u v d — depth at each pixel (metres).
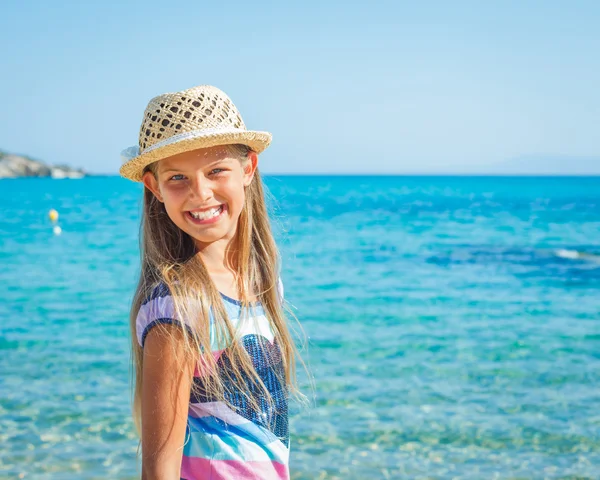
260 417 1.82
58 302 12.98
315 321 11.17
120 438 5.94
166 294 1.70
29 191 81.88
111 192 78.06
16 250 22.50
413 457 5.60
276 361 1.94
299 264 19.06
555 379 7.82
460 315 11.78
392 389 7.38
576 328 10.73
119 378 7.74
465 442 5.94
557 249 22.72
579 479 5.24
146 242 1.91
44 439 5.89
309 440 5.94
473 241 25.56
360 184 120.69
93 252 21.98
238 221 2.02
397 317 11.55
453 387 7.49
